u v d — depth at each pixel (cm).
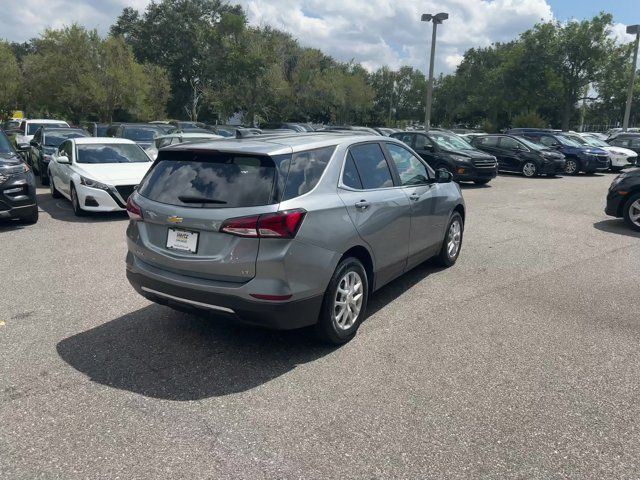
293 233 374
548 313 521
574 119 5697
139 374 387
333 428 323
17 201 876
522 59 4981
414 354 427
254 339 449
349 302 441
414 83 7725
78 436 312
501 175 2006
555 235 891
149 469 284
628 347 446
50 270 645
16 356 413
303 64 4312
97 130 1883
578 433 322
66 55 3284
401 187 527
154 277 407
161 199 407
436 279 627
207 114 5325
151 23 5281
